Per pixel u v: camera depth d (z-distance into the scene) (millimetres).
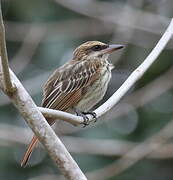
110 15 15859
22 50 15008
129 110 14578
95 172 13500
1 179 13984
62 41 15422
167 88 15109
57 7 15719
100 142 13781
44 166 14414
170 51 15508
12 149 13992
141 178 14578
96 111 8352
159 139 14023
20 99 6590
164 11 16391
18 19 15508
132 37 15578
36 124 6609
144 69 8438
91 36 15906
